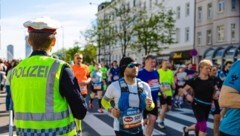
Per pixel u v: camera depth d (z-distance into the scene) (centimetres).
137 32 4462
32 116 324
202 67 791
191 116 1422
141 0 5822
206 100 788
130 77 523
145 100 525
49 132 323
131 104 516
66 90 325
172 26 4450
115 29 4838
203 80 791
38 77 325
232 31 3878
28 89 326
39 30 333
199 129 794
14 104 337
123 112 517
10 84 347
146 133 802
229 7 3878
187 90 802
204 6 4338
